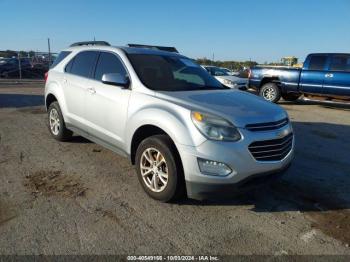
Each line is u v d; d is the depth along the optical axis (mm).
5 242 3143
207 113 3699
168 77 4781
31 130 7250
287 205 4160
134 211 3826
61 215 3668
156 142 3900
